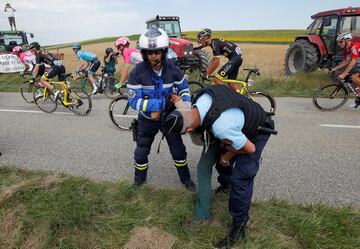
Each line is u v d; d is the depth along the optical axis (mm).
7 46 17891
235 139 1851
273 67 12547
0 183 3135
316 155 3916
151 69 2590
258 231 2383
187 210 2605
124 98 5402
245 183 2154
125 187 2984
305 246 2207
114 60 8055
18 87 10023
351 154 3914
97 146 4469
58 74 6355
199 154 4105
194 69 11055
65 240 2311
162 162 3842
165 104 2631
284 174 3426
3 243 2389
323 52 9219
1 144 4648
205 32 5797
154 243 2242
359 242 2205
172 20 12312
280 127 5098
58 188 2947
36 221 2498
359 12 8328
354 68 6012
